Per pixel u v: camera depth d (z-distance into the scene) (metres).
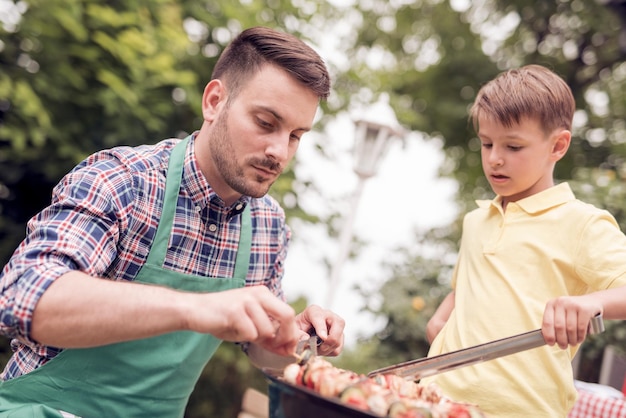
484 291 1.46
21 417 1.21
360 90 4.60
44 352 1.29
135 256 1.33
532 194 1.51
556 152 1.50
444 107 8.23
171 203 1.35
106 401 1.27
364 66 4.68
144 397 1.30
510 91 1.46
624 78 7.73
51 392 1.26
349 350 5.13
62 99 3.50
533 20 8.02
